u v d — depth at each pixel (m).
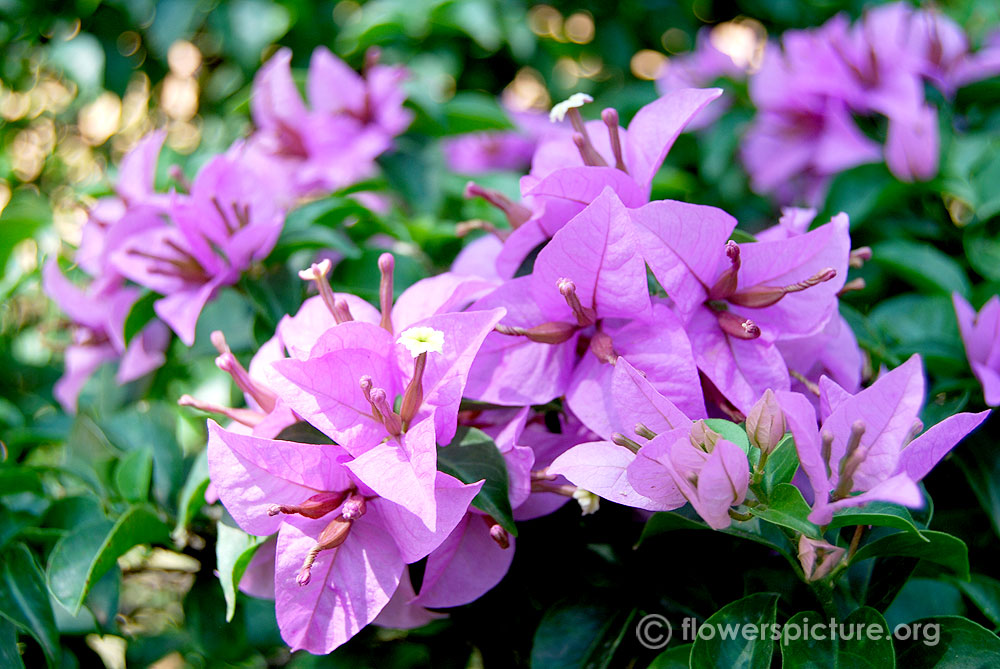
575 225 0.41
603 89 0.79
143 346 0.54
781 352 0.44
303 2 0.70
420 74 0.69
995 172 0.56
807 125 0.61
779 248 0.42
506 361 0.43
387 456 0.40
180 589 0.56
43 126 0.79
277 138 0.56
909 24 0.58
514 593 0.46
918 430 0.40
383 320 0.43
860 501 0.38
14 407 0.59
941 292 0.54
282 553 0.41
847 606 0.42
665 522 0.42
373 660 0.48
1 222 0.58
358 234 0.55
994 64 0.58
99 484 0.50
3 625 0.46
